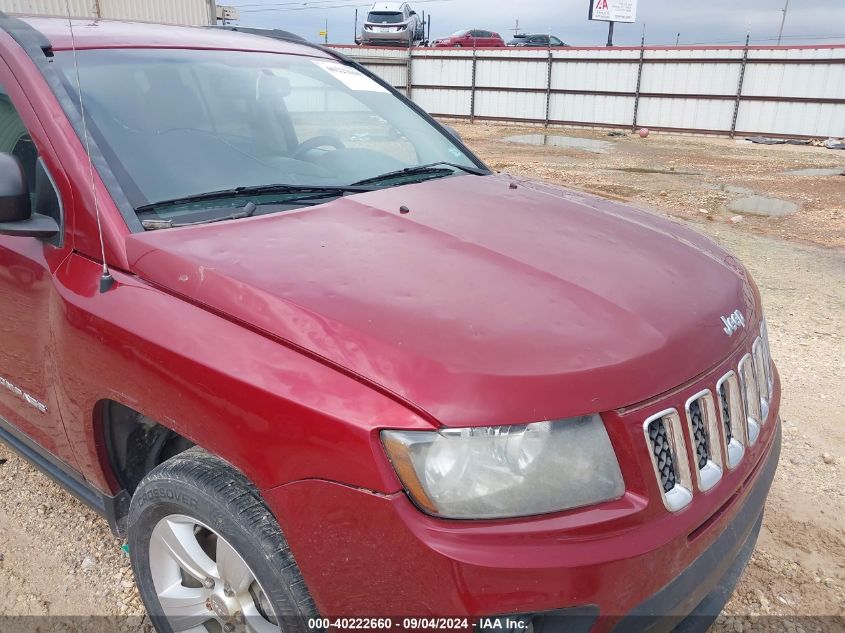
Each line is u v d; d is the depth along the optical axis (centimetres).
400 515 141
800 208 1018
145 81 249
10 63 227
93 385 193
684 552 160
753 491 193
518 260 194
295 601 160
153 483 183
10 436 266
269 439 154
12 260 221
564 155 1669
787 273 673
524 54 2498
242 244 193
